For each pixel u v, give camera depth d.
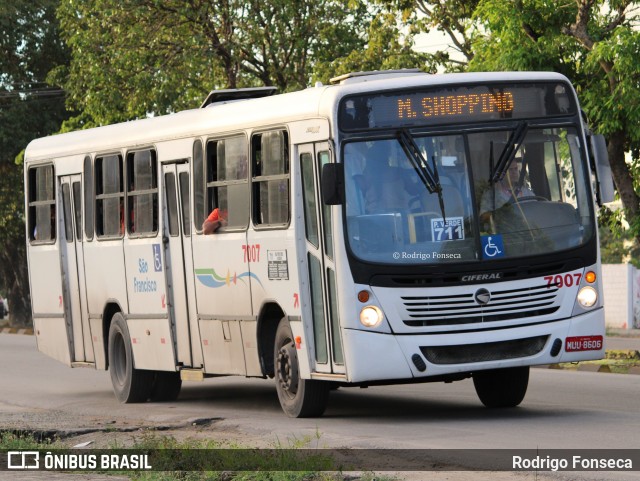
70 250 31.05
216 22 62.38
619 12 34.41
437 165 21.00
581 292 21.25
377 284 20.62
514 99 21.47
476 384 23.92
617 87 32.31
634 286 68.38
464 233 20.81
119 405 28.00
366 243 20.70
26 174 33.19
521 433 19.22
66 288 31.31
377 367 20.61
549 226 21.17
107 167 29.23
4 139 76.69
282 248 22.39
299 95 22.16
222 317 24.73
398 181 20.91
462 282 20.72
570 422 20.67
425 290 20.66
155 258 27.14
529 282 20.94
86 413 25.88
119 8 61.12
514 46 33.75
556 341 21.05
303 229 21.92
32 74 79.56
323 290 21.34
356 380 20.67
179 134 26.19
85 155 30.19
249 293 23.64
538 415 22.02
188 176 25.91
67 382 34.41
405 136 21.02
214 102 26.72
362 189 20.83
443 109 21.19
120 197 28.66
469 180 21.00
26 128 78.31
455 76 21.34
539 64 33.69
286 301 22.42
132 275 28.12
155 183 27.19
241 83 64.69
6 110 77.69
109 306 29.45
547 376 31.59
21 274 83.50
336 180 20.47
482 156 21.14
